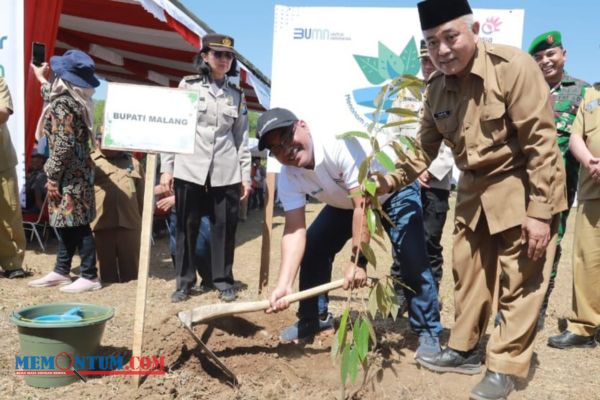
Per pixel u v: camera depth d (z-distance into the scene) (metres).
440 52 2.85
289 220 3.50
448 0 2.78
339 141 3.34
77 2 8.69
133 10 8.62
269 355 3.45
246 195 5.34
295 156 3.17
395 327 4.39
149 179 3.12
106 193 5.66
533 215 2.82
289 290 3.31
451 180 4.86
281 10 4.93
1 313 4.46
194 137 3.13
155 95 3.14
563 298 5.75
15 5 6.20
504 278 3.05
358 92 4.87
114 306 4.80
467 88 2.97
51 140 5.02
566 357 3.88
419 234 3.65
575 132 4.06
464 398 3.10
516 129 2.92
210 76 5.11
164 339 3.38
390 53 4.80
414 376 3.33
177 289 5.12
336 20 4.88
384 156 2.91
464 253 3.28
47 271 6.08
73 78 5.01
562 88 4.39
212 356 3.10
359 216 3.26
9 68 6.20
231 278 5.23
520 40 4.51
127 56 13.66
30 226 7.73
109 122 3.14
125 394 2.95
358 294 5.52
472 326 3.35
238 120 5.24
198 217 5.10
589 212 3.99
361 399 3.05
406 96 4.42
